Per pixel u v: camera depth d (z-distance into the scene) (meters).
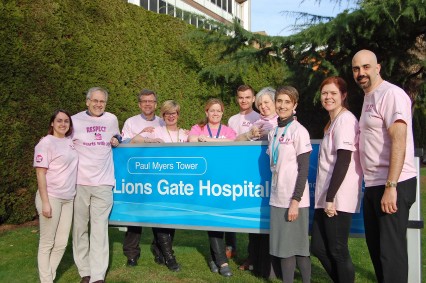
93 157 4.20
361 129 3.26
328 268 3.48
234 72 12.91
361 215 3.65
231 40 13.00
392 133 3.00
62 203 4.05
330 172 3.33
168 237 4.66
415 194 3.17
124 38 9.37
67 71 7.64
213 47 13.19
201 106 12.22
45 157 3.89
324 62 12.35
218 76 12.40
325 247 3.44
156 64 10.47
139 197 4.34
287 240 3.44
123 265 4.83
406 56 12.26
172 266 4.63
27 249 5.55
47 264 4.03
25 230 6.63
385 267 3.10
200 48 12.57
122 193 4.42
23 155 6.91
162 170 4.24
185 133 5.01
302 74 12.99
